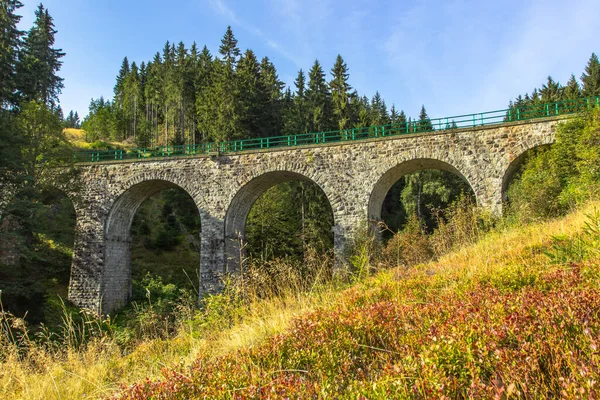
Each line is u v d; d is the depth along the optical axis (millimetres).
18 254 27422
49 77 67062
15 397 6926
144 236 41500
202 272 27234
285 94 72625
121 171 29906
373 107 85812
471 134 23266
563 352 3545
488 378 3680
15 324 8688
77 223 29703
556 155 20203
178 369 5406
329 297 9219
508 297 5340
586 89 64938
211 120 53156
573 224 11266
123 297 30875
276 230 35875
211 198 28062
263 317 8781
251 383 4285
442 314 5391
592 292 4812
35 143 28312
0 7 46688
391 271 11359
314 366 4781
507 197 23062
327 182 25719
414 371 3768
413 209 47406
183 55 79938
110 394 6312
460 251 11594
